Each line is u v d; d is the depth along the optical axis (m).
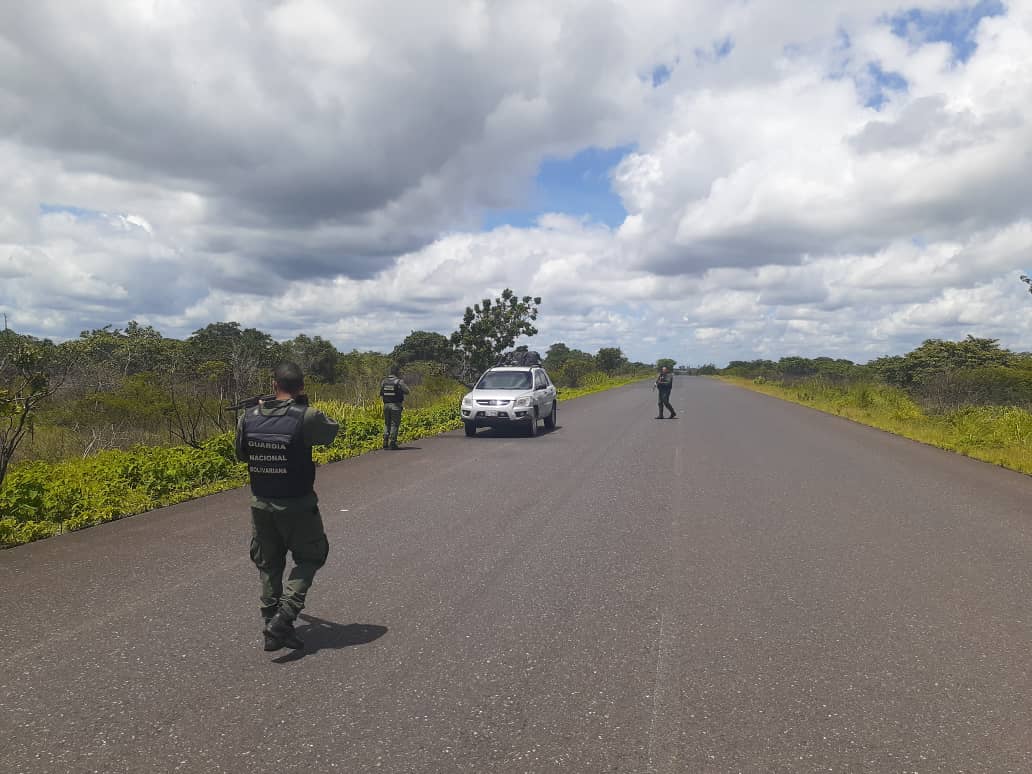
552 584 5.93
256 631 4.88
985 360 36.31
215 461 11.28
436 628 4.93
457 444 16.44
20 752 3.31
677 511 8.90
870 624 5.04
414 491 10.29
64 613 5.23
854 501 9.60
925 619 5.14
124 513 8.79
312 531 4.72
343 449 14.51
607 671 4.22
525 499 9.67
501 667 4.28
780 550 7.05
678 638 4.75
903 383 36.84
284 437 4.61
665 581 6.02
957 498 9.86
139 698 3.86
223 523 8.30
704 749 3.34
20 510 8.00
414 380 33.09
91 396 15.44
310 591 5.73
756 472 12.12
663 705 3.79
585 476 11.65
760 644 4.65
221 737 3.45
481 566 6.45
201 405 15.21
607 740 3.42
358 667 4.27
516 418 17.66
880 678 4.14
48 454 12.96
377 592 5.71
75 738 3.44
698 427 20.66
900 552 6.98
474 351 36.59
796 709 3.75
